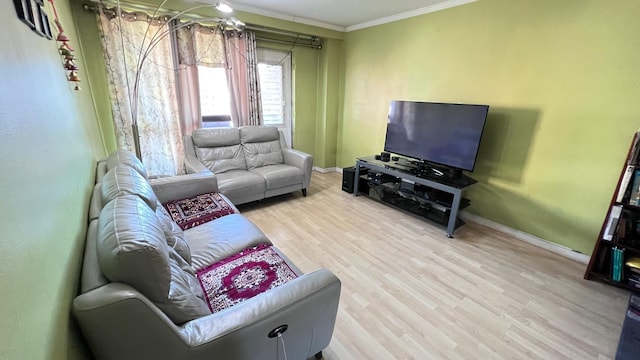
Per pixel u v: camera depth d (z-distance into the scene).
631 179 1.88
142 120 3.18
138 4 2.82
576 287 2.02
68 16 2.27
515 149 2.63
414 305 1.81
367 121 4.20
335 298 1.19
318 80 4.62
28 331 0.55
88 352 0.88
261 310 1.00
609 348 1.53
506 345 1.54
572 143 2.29
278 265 1.56
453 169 2.90
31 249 0.63
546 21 2.29
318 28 3.94
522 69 2.48
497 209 2.85
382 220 3.04
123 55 2.82
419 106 3.05
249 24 3.46
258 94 3.91
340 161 4.88
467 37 2.82
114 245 0.80
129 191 1.29
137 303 0.76
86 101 2.28
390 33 3.59
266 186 3.23
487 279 2.09
